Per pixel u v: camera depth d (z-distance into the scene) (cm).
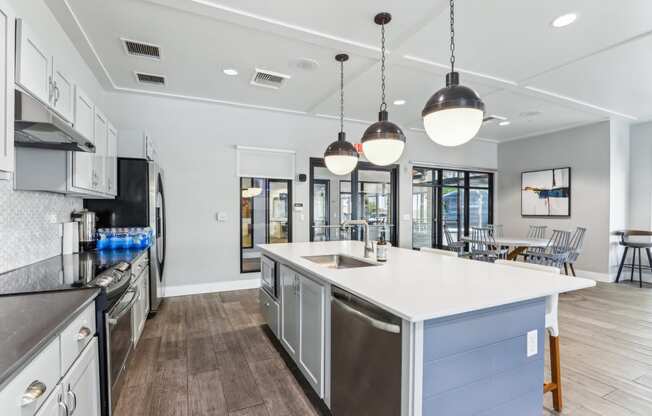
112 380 166
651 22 255
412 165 621
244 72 349
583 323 339
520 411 153
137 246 309
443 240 672
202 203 450
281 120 498
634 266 536
